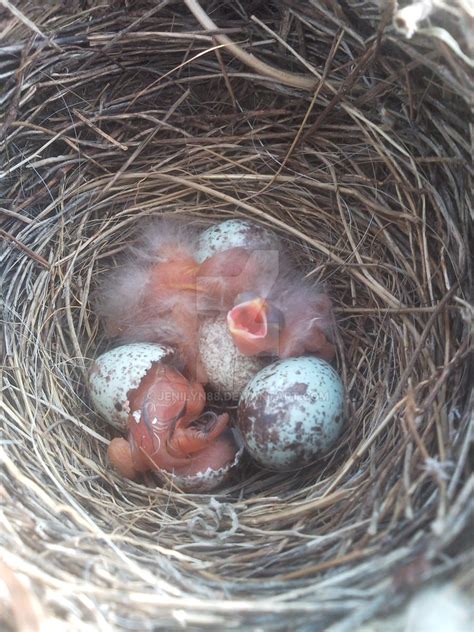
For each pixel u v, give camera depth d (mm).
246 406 114
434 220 117
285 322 121
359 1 107
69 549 91
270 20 126
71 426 124
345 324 132
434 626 73
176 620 82
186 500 115
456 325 107
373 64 115
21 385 120
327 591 82
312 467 119
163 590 88
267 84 130
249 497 120
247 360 122
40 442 115
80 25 127
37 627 77
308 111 124
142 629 82
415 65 106
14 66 126
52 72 128
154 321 128
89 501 111
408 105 115
